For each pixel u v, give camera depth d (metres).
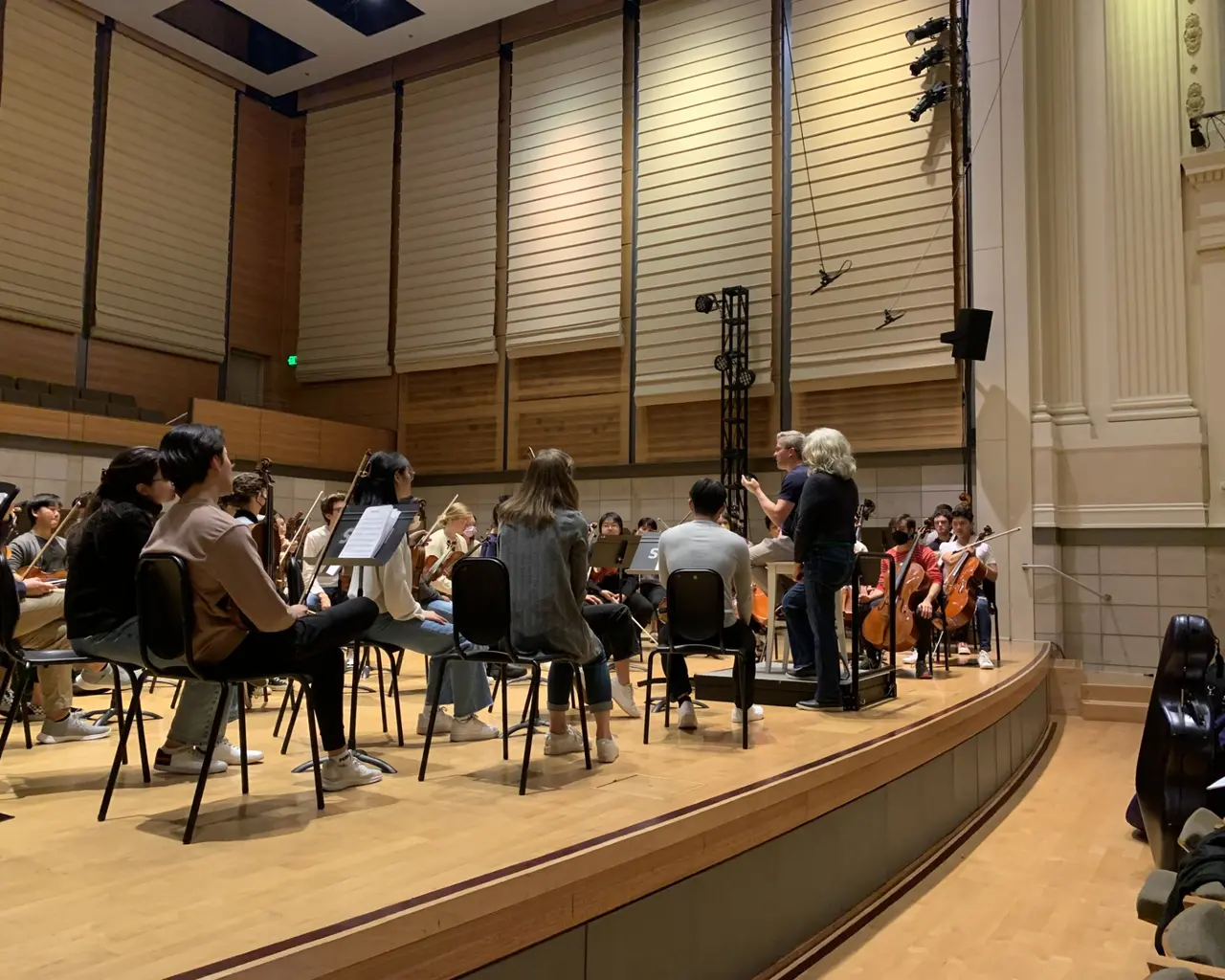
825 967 2.71
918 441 8.36
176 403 10.86
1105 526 7.55
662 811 2.43
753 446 9.12
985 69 8.12
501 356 10.65
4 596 2.71
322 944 1.56
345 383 11.70
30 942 1.58
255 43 11.43
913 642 5.23
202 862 2.03
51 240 9.58
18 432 8.08
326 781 2.73
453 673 3.59
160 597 2.32
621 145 9.98
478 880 1.88
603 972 2.10
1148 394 7.57
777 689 4.38
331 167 11.84
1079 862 3.65
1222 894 1.72
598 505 9.93
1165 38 7.73
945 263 8.24
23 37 9.43
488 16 10.63
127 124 10.34
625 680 4.09
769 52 9.22
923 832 3.70
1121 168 7.79
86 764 3.09
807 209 8.95
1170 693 3.23
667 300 9.59
